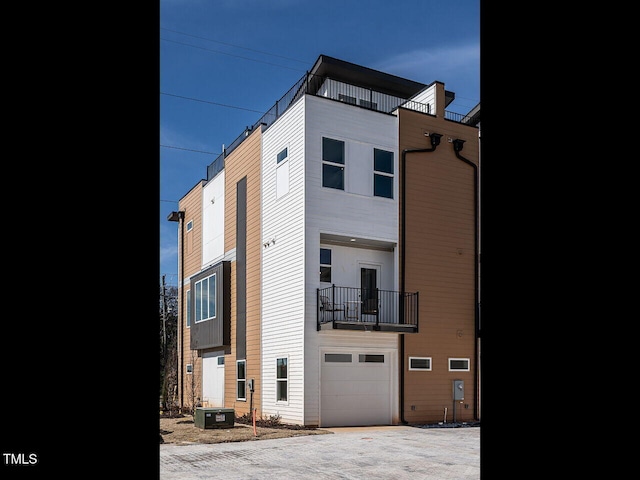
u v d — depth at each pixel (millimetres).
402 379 15734
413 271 16469
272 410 16188
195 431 14000
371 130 16484
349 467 8844
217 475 8273
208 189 23375
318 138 15648
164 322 31016
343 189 15820
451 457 9773
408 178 16828
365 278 16297
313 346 14883
